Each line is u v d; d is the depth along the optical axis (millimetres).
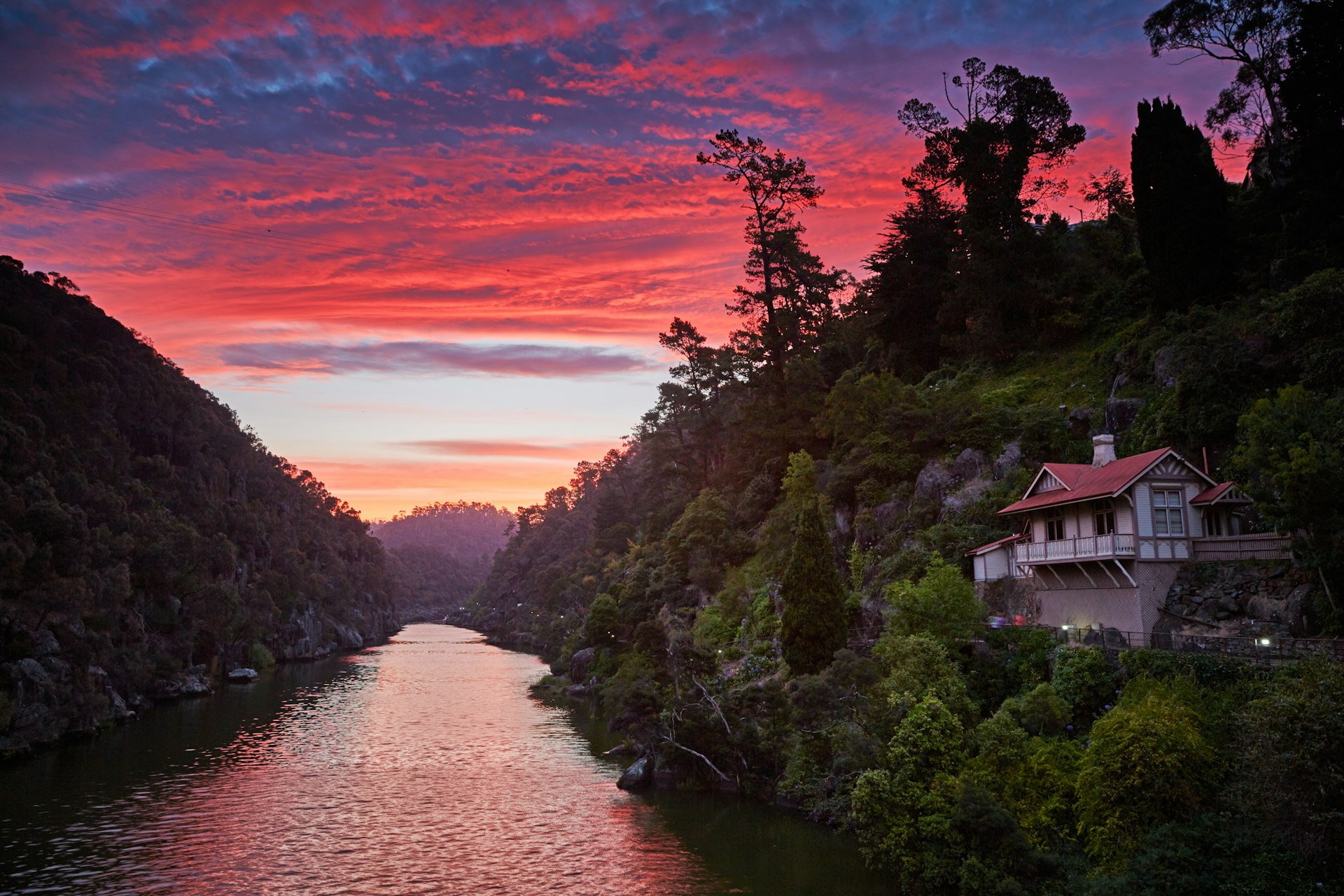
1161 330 64500
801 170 111688
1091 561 47906
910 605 50969
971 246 88938
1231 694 35688
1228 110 81188
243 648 145500
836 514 77875
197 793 60969
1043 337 82500
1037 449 66062
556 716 94562
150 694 111062
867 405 78562
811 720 50875
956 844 35812
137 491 143875
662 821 52656
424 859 46156
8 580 86875
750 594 84688
